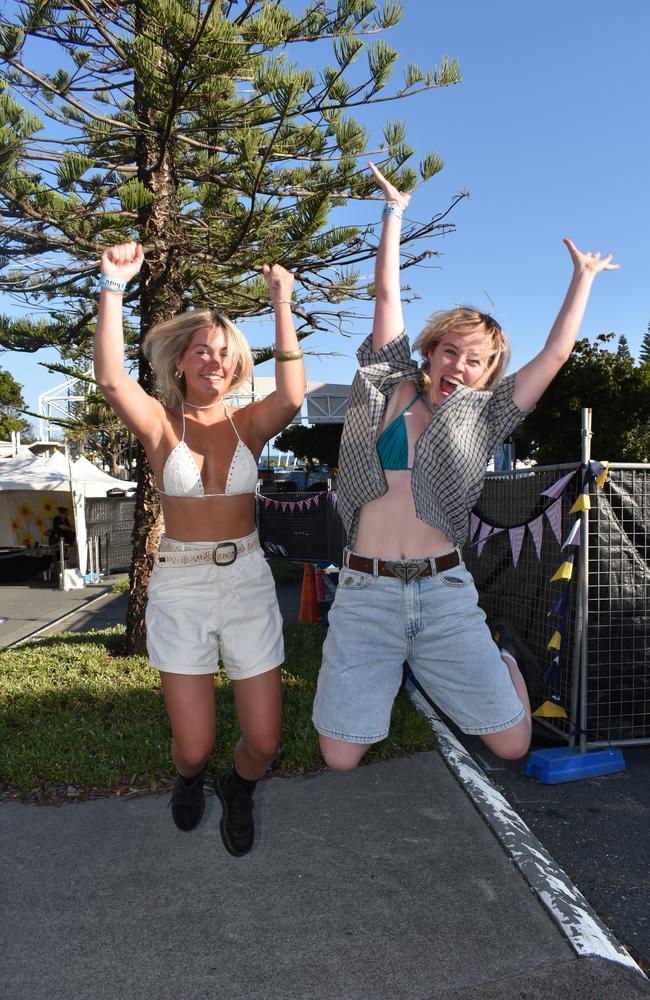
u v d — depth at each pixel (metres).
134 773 4.07
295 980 2.41
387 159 6.67
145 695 5.41
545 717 4.77
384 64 6.00
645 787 4.14
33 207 5.75
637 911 2.91
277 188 6.61
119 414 2.55
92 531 14.88
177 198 6.54
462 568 2.54
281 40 5.51
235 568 2.63
